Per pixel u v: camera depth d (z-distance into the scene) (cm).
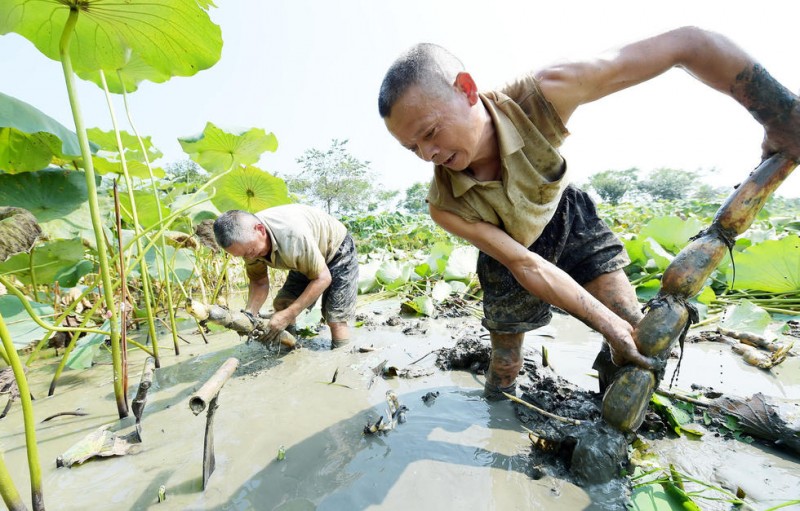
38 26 206
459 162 145
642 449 153
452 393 215
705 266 145
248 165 351
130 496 147
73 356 245
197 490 148
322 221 295
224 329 371
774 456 152
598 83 144
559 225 183
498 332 193
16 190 251
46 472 164
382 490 143
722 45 134
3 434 198
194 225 393
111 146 334
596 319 147
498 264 188
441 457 159
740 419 166
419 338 312
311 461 162
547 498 135
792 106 133
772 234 467
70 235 268
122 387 207
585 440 143
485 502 135
